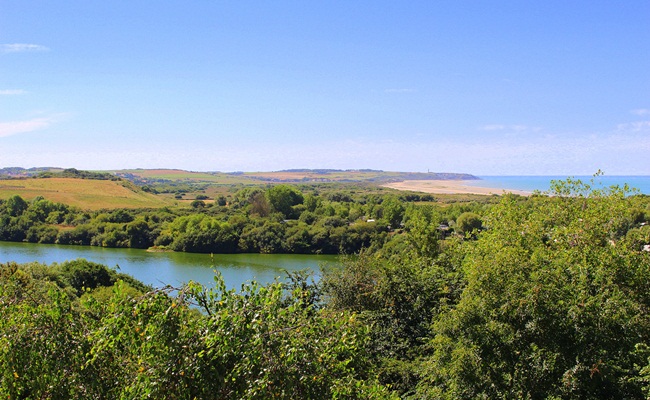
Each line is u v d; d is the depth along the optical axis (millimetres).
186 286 7273
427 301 21422
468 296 14055
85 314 7688
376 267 23000
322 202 135000
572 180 23438
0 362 7230
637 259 14922
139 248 82625
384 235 81438
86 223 88938
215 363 6648
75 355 7145
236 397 6566
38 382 7160
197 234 79062
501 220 22797
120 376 7148
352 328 8031
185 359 6449
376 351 19406
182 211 110000
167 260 70500
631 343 12125
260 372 6465
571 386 11664
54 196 108188
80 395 6926
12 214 90250
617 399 12055
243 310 6863
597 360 11727
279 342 6777
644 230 18094
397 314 21438
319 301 21656
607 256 14961
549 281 13156
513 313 12766
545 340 12430
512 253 14430
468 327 13461
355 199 152625
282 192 115812
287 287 21453
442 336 14234
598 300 12430
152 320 6676
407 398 15906
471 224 70750
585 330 11984
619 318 11977
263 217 105375
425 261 25375
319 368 7086
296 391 6941
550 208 23391
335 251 79688
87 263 42500
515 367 12680
